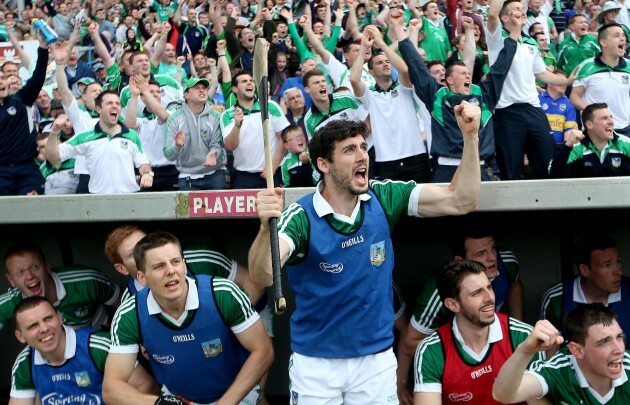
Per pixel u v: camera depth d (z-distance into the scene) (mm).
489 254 4668
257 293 4934
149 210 4480
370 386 3875
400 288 5254
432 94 5785
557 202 4027
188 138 6664
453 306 4031
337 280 3816
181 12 13016
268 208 3430
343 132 3715
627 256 4961
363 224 3822
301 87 8258
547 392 3955
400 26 6211
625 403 3838
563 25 11977
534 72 6840
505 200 4078
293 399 3992
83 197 4555
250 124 6895
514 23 5957
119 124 6785
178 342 4098
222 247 5336
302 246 3803
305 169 6480
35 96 7109
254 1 13336
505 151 6168
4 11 15781
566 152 5113
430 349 4082
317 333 3902
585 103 6867
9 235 5766
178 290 3953
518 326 4098
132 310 4137
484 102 5750
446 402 4113
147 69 8562
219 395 4258
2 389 5855
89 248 5629
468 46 6977
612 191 3961
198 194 4414
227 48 10125
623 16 11891
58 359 4535
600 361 3742
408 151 6223
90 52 13406
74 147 6734
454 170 5688
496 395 3734
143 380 4570
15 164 6953
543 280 5070
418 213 4000
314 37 8336
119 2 14750
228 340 4160
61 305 5133
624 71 6742
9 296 5234
